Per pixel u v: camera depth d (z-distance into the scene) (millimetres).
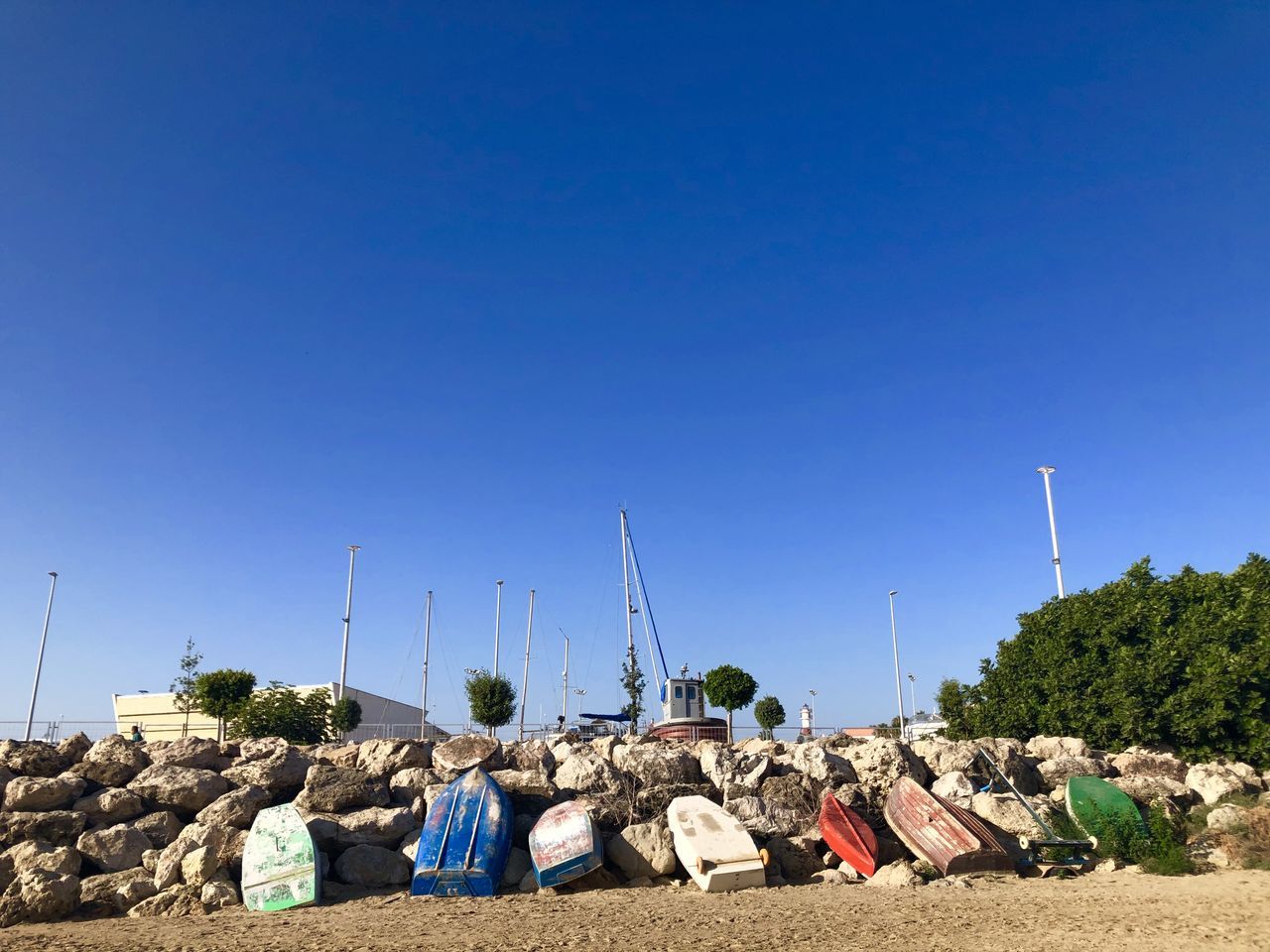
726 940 14266
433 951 14062
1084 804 21344
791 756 23922
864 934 14492
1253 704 24688
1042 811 21922
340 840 20047
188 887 18500
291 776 22172
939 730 36188
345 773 21812
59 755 22453
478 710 41531
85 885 18484
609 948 13969
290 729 33031
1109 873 19172
